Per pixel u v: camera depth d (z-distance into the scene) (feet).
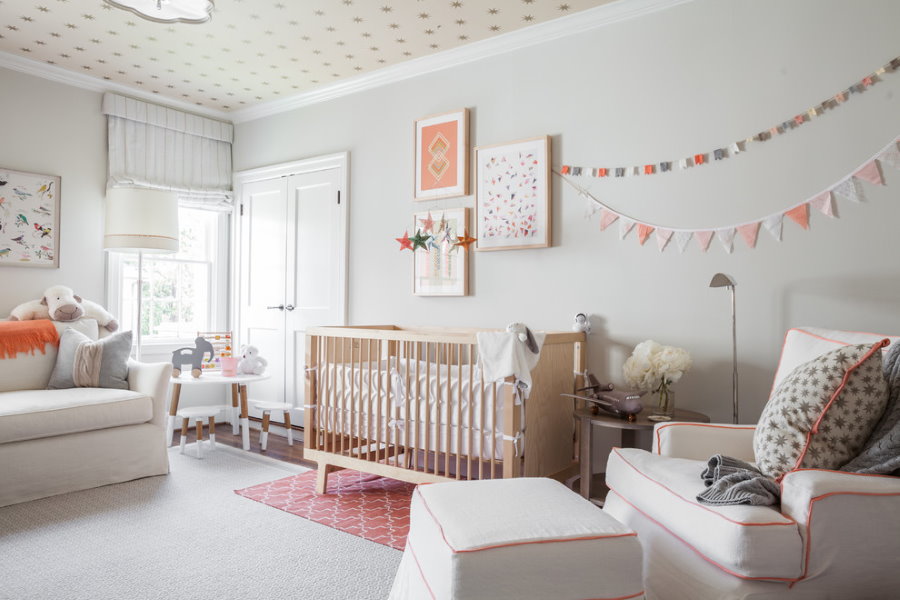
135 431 10.26
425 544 4.99
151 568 6.89
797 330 6.88
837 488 4.54
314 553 7.34
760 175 8.39
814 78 8.02
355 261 13.05
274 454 12.09
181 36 10.83
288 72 12.55
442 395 8.43
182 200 14.48
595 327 9.79
